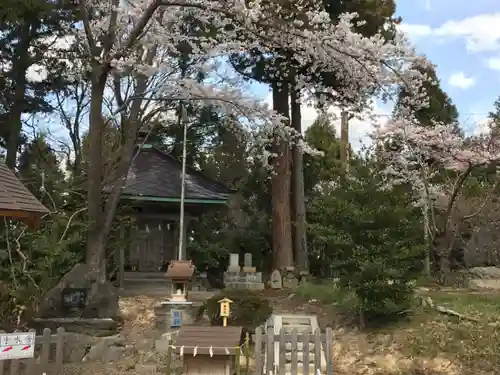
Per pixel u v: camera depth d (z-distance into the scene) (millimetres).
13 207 8180
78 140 22234
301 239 18688
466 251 21062
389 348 8812
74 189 14062
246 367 7484
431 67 11266
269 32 10891
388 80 10961
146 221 17578
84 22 12109
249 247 19547
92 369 8289
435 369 8055
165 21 12695
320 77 13594
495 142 18047
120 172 12695
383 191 9938
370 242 9742
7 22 17266
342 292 10516
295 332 7320
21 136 21344
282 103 17766
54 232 11312
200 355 7008
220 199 15898
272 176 18312
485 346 8438
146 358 8703
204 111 20734
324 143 24328
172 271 10516
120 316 10875
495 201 20438
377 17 15414
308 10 12133
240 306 9734
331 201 10125
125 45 11297
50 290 10539
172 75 13359
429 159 20406
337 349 9016
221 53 12789
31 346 6258
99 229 11844
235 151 26000
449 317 9852
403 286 9688
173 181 16484
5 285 9438
